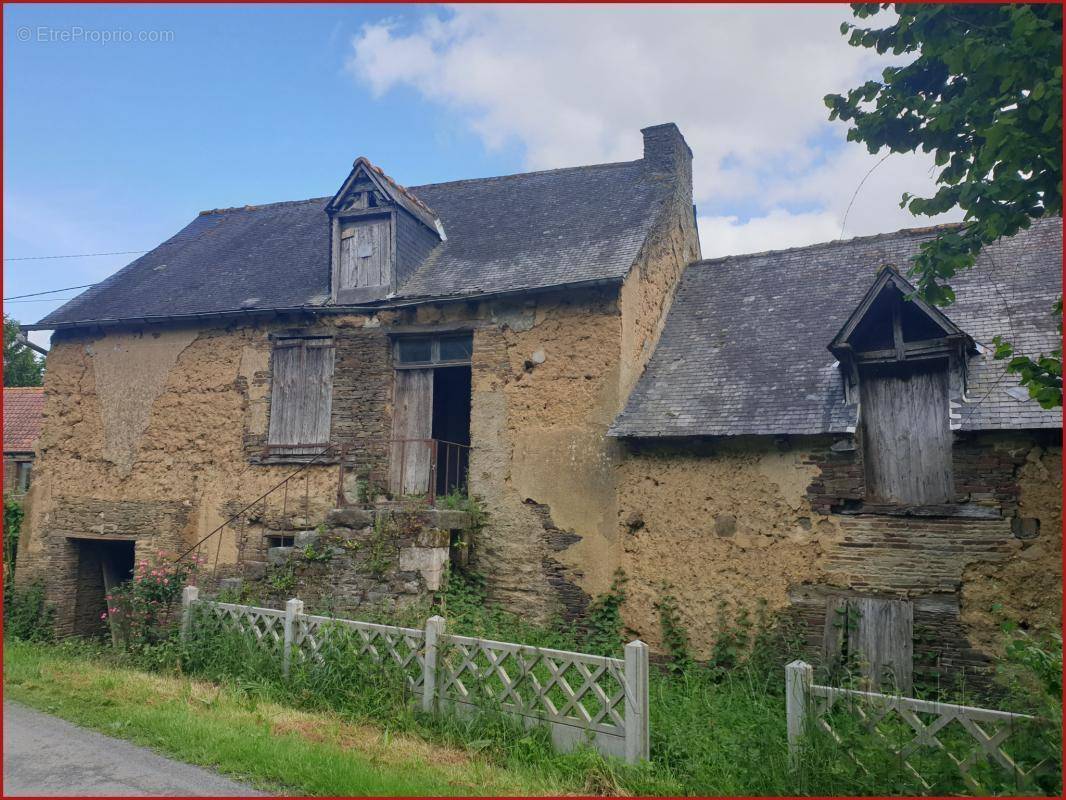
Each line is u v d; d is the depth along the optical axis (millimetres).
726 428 9602
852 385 9297
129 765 5715
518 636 9539
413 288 12281
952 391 8734
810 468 9289
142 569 11992
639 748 5828
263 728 6500
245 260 15125
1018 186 5668
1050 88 5105
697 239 15062
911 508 8695
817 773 5238
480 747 6230
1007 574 8117
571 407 10805
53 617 13719
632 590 10039
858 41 6613
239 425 12945
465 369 16281
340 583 9906
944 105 6016
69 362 14578
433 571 9594
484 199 15227
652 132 14055
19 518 14680
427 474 11750
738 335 11398
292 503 12312
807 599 9070
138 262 16547
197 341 13547
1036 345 8938
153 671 9062
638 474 10250
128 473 13680
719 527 9672
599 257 11367
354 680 7480
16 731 6547
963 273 10492
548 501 10719
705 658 9438
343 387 12312
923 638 8359
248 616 8844
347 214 12797
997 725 4965
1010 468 8273
